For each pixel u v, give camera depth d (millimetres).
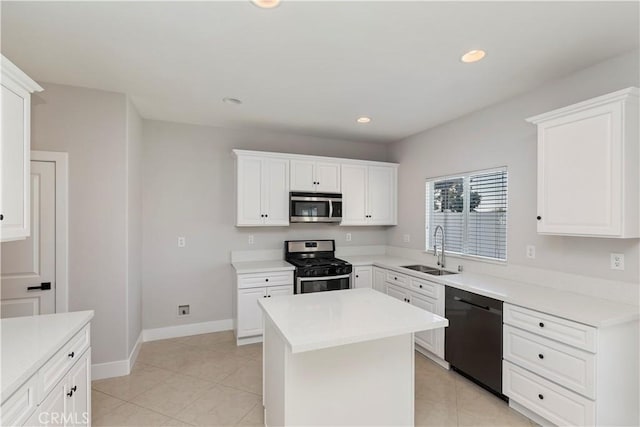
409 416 2043
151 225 3615
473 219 3379
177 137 3727
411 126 3836
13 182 1655
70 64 2299
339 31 1872
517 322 2230
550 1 1579
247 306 3486
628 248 2076
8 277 2547
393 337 2008
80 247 2713
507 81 2545
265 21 1775
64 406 1577
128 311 2877
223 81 2590
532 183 2703
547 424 2094
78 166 2709
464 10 1661
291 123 3748
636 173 1924
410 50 2082
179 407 2352
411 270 3381
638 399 1942
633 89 1816
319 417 1817
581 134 2068
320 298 2316
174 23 1799
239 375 2834
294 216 3842
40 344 1470
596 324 1771
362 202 4305
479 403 2396
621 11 1658
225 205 3938
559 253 2498
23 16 1723
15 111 1665
